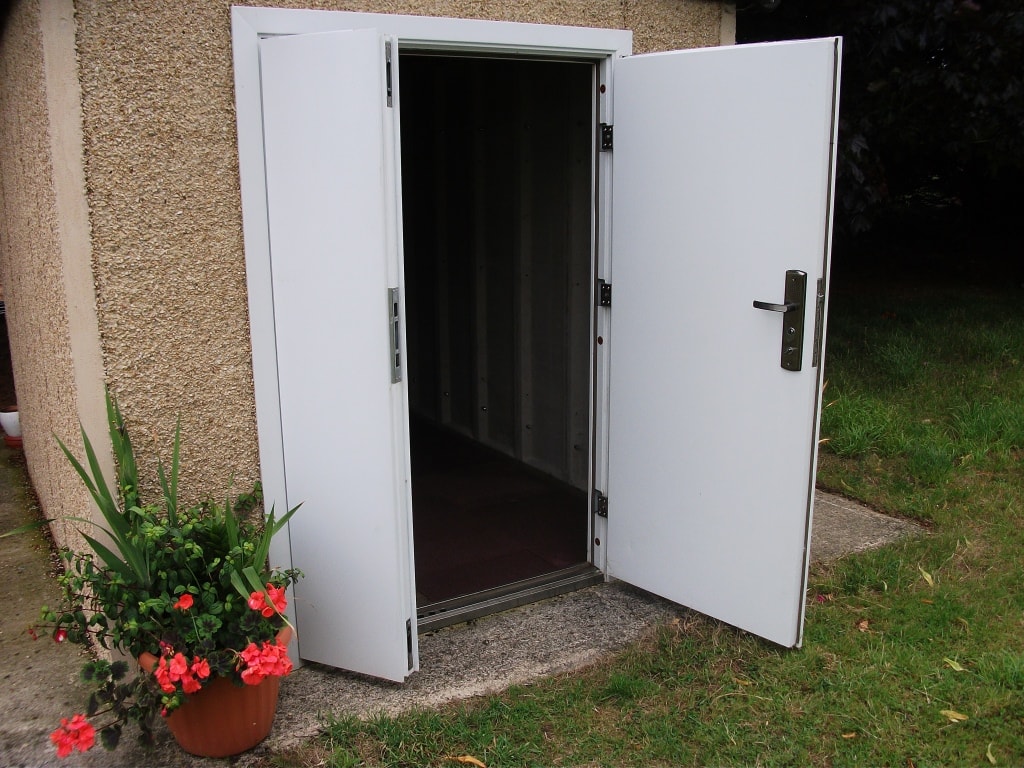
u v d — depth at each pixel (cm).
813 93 268
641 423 339
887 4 554
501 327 549
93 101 246
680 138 305
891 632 316
